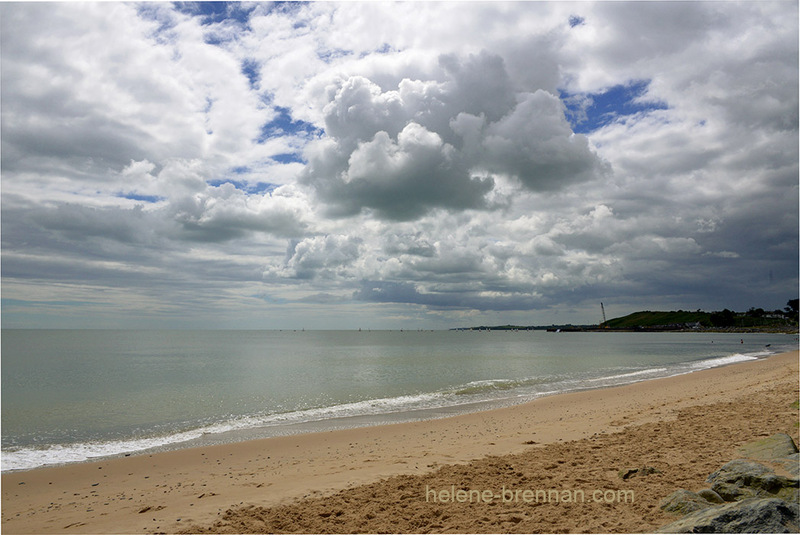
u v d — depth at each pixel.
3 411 22.53
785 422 12.04
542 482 8.33
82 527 7.67
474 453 11.65
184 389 30.36
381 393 28.19
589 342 129.62
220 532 6.83
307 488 9.12
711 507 5.55
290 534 6.66
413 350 87.81
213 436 16.83
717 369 38.53
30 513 8.83
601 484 7.91
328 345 114.38
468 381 34.41
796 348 76.94
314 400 25.61
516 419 18.06
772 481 6.31
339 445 14.45
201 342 138.00
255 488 9.47
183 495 9.33
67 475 12.05
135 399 26.19
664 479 7.87
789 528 4.78
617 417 16.30
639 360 56.00
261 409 22.81
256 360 59.22
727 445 10.05
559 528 6.09
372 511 7.41
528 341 144.25
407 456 11.77
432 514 7.10
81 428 18.58
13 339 163.75
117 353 76.81
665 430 12.53
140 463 13.12
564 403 22.16
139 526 7.40
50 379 36.50
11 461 13.77
